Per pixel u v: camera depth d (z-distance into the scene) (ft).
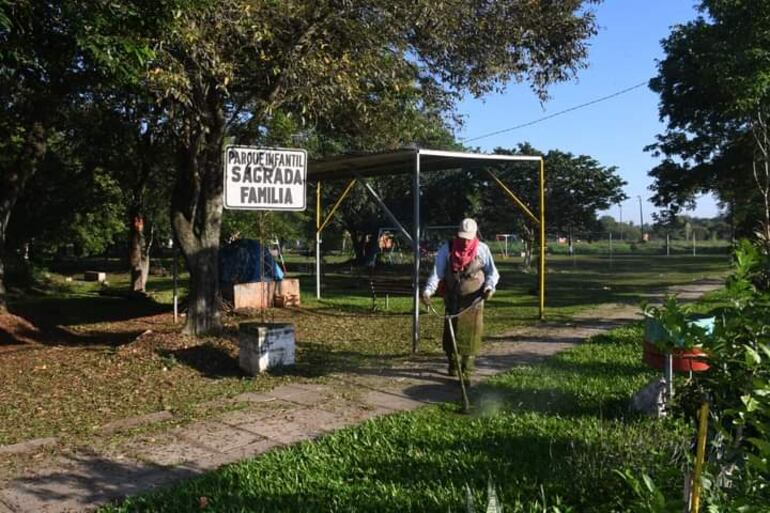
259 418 20.79
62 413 21.54
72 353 31.35
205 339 31.89
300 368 27.81
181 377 25.98
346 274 100.89
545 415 20.03
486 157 37.24
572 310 48.62
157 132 36.73
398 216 124.98
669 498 9.64
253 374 26.55
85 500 14.80
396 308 51.31
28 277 72.90
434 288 24.76
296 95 28.45
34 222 72.54
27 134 48.03
